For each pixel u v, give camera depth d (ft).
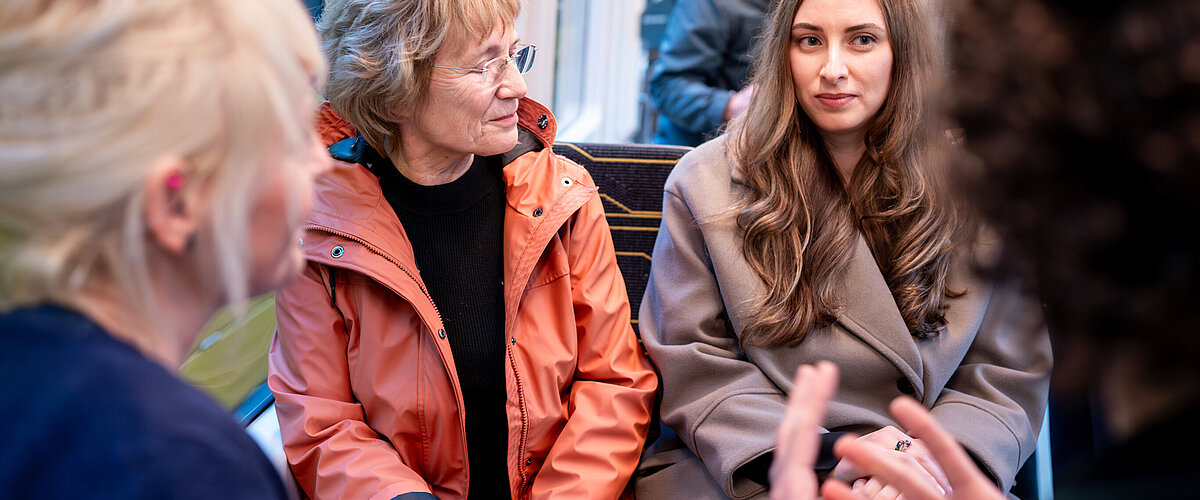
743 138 5.29
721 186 5.30
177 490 1.84
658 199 6.34
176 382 2.03
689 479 5.20
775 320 4.91
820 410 2.46
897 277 5.00
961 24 1.74
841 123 4.86
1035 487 5.50
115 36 1.81
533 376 5.04
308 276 4.84
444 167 4.94
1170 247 1.43
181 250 2.04
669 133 9.49
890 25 4.74
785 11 4.94
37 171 1.81
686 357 5.19
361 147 4.96
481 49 4.48
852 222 5.07
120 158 1.83
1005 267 1.72
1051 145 1.55
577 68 13.48
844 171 5.26
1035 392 5.06
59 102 1.81
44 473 1.86
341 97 4.64
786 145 5.10
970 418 4.89
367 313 4.81
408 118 4.74
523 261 4.97
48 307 1.98
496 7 4.42
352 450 4.67
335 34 4.60
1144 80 1.39
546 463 4.97
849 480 4.54
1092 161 1.52
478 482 5.19
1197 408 1.55
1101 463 1.80
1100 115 1.45
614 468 4.91
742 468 4.88
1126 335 1.50
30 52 1.77
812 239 5.04
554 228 4.99
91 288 2.03
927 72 4.79
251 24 1.99
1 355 1.93
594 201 5.42
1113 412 1.61
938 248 4.87
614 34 13.61
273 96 2.01
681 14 9.01
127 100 1.82
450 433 4.93
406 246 4.78
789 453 2.40
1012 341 5.05
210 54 1.92
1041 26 1.56
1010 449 4.78
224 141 1.97
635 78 14.05
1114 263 1.50
